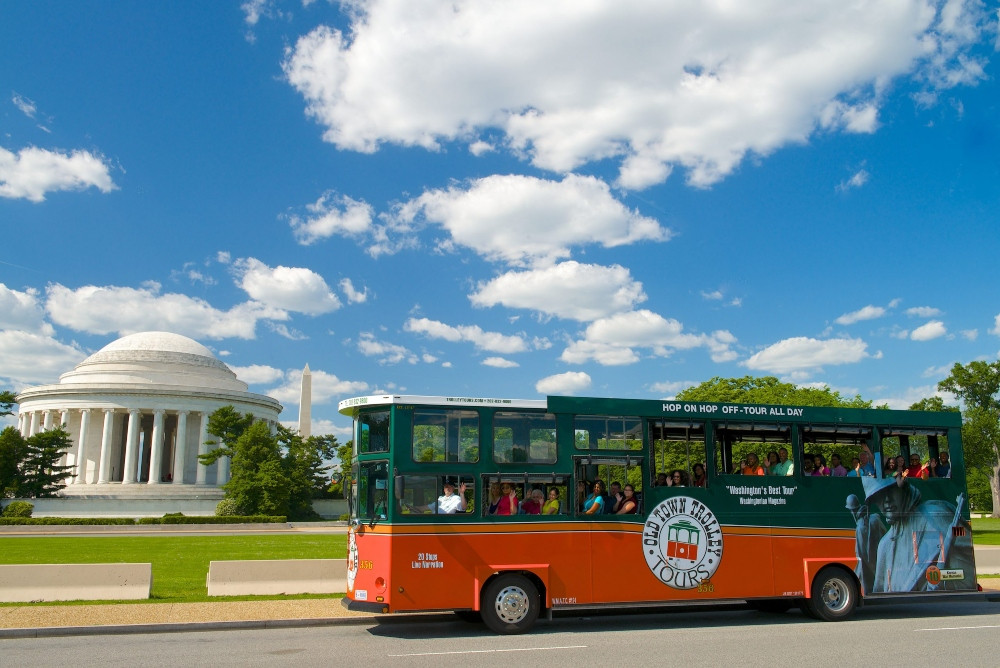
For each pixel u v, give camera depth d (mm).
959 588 18844
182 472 97500
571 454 16953
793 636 15656
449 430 16391
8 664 12883
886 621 18031
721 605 20328
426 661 12945
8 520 68688
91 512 82750
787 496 18172
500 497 16453
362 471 16656
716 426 18297
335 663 12805
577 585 16453
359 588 16094
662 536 17141
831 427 18875
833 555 18219
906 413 19359
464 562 15930
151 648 14461
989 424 62250
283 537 55312
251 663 12844
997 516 76375
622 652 13797
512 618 16094
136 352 101938
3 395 90812
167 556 36719
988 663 12797
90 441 99812
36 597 20188
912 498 18984
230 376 108500
